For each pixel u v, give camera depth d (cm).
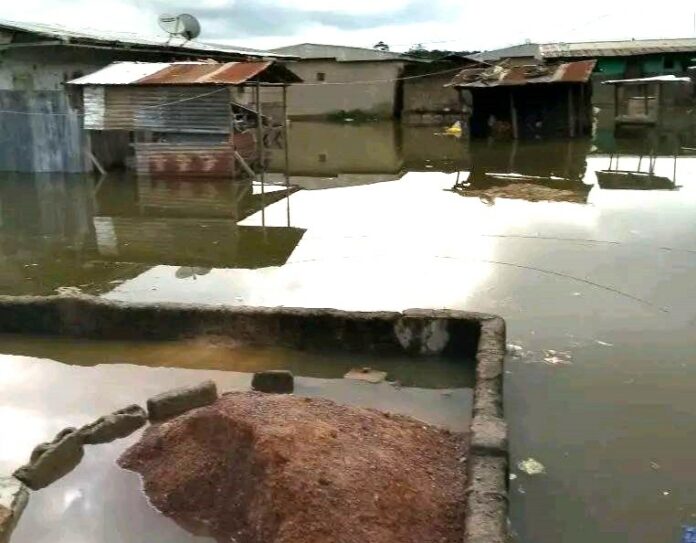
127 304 584
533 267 754
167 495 363
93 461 404
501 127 2127
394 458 353
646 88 2223
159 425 427
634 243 830
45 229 1027
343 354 557
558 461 395
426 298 674
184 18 1970
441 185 1312
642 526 340
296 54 3369
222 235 963
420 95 2847
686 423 434
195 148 1450
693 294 655
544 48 3269
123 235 982
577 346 551
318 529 298
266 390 495
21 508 362
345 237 923
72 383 520
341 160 1744
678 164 1448
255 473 330
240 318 568
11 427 454
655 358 527
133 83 1414
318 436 342
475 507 309
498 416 389
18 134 1515
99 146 1527
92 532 346
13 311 597
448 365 538
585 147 1808
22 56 1505
